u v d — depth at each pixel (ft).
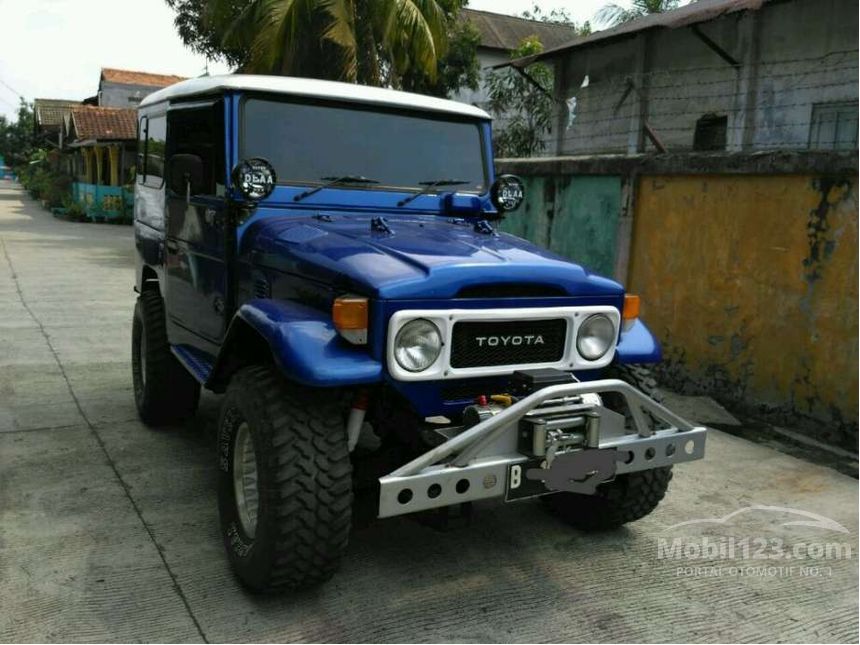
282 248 11.21
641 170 22.18
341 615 10.03
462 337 9.86
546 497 13.48
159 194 16.12
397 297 9.36
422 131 14.01
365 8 43.47
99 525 12.27
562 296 10.69
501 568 11.52
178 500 13.29
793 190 18.20
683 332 21.40
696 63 37.76
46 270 42.39
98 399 19.13
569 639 9.82
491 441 9.23
